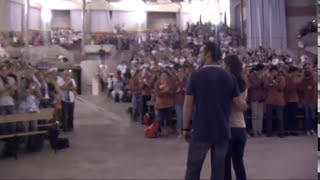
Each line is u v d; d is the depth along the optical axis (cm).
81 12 3500
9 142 804
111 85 2020
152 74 1195
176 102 995
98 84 2352
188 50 1931
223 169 396
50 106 1020
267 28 1981
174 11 3647
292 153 770
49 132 877
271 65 1069
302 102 994
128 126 1215
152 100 1141
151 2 3631
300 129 1017
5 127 820
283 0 1958
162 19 3681
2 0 2775
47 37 2989
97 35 3150
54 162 741
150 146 884
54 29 3319
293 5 1964
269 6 1972
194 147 397
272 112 980
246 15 2092
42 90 992
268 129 968
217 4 2789
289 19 1972
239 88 454
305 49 1850
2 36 2398
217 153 395
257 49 1688
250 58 1539
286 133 988
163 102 1005
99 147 883
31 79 878
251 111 978
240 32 2217
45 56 2534
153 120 1126
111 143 930
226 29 2266
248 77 964
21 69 1023
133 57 2328
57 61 2484
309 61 1568
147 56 2016
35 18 3269
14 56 2162
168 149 845
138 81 1278
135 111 1297
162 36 2606
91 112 1570
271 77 962
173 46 2388
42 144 864
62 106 1123
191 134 404
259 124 974
